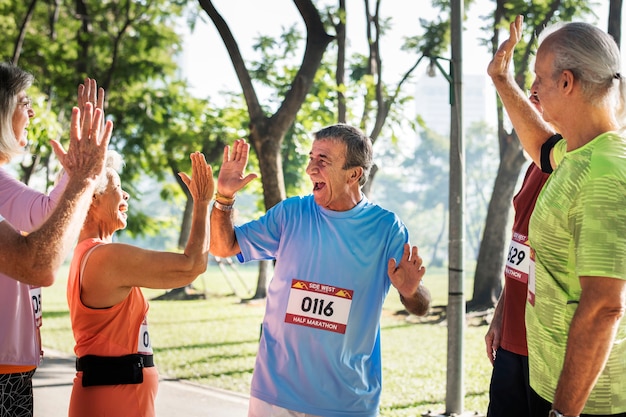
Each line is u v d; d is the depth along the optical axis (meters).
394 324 15.37
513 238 3.67
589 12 13.78
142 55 21.39
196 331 13.54
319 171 3.53
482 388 8.12
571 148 2.65
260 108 9.04
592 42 2.57
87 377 3.18
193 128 21.89
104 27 21.20
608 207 2.42
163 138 21.94
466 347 11.61
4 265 2.42
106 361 3.18
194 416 6.85
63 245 2.49
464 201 6.40
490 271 17.98
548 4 13.72
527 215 3.61
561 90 2.61
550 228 2.64
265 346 3.53
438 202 87.56
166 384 8.33
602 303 2.37
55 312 16.81
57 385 8.06
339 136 3.55
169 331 13.55
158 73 21.28
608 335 2.38
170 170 22.81
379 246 3.52
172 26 21.70
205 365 9.59
